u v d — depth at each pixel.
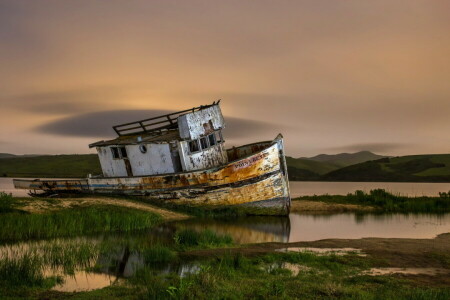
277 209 24.95
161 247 13.00
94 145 29.23
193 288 8.70
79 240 15.66
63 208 21.33
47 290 9.14
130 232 18.19
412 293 8.46
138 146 27.14
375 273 10.80
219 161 27.55
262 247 14.48
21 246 14.18
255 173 24.75
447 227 20.47
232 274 10.23
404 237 17.55
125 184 26.88
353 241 15.67
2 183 65.31
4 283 9.33
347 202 29.88
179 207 25.58
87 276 10.52
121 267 11.41
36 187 30.61
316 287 9.11
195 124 25.91
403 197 30.77
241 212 25.27
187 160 25.69
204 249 13.96
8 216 17.48
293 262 11.88
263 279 9.87
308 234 18.52
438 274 10.73
